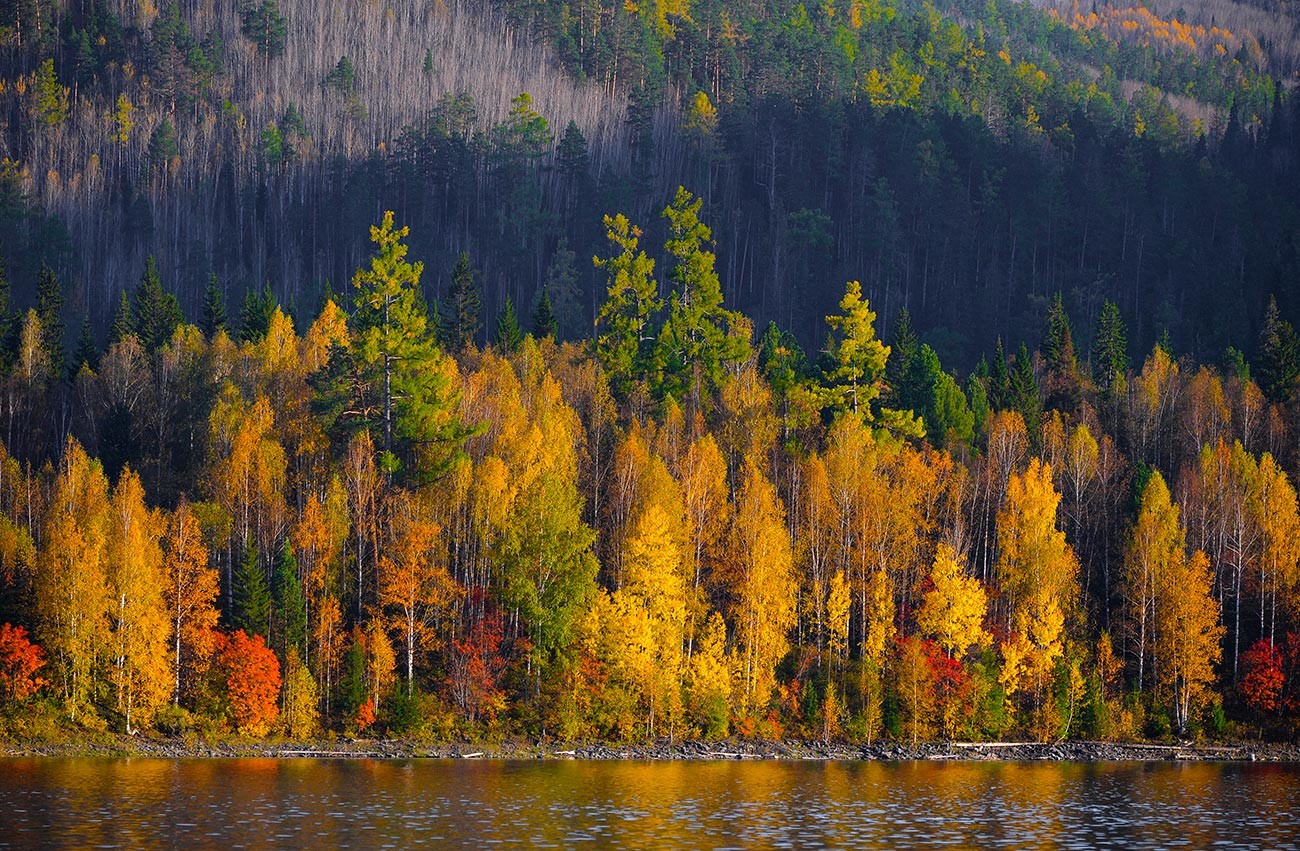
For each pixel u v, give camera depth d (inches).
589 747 6397.6
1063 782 5792.3
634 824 4658.0
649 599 6786.4
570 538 6815.9
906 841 4480.8
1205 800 5349.4
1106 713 6860.2
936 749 6589.6
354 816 4699.8
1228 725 6983.3
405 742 6338.6
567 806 4970.5
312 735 6378.0
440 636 6845.5
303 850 4173.2
